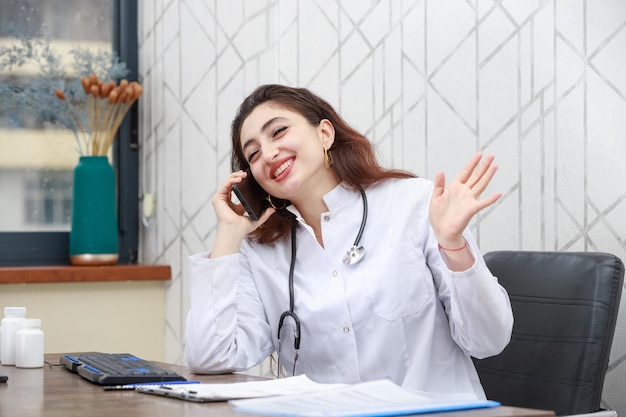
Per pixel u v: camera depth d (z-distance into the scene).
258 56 3.17
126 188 3.89
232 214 1.86
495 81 2.27
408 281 1.78
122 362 1.72
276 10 3.10
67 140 3.81
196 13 3.53
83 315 3.53
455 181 1.51
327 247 1.86
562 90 2.09
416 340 1.77
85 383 1.59
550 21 2.12
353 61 2.74
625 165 1.94
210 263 1.80
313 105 1.92
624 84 1.95
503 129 2.25
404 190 1.88
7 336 1.97
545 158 2.14
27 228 3.73
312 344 1.82
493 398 1.81
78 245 3.59
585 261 1.75
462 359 1.78
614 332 1.83
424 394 1.70
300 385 1.39
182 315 3.58
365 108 2.70
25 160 3.73
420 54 2.49
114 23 3.90
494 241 2.28
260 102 1.92
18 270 3.36
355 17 2.73
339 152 1.91
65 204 3.81
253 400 1.23
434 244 1.79
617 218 1.96
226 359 1.77
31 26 3.72
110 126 3.63
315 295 1.83
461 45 2.36
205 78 3.47
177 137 3.65
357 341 1.79
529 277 1.83
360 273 1.81
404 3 2.54
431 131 2.46
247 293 1.90
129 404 1.30
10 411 1.28
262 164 1.85
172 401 1.32
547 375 1.72
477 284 1.52
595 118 2.01
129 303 3.63
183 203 3.60
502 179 2.25
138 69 3.93
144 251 3.90
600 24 2.00
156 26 3.82
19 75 3.70
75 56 3.68
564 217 2.09
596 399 1.66
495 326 1.56
